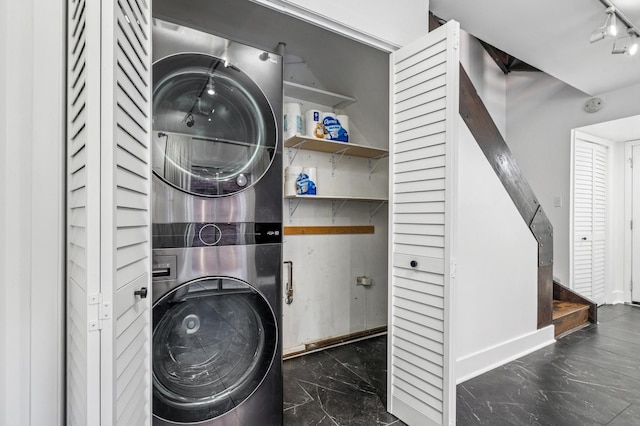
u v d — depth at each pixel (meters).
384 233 3.28
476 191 2.30
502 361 2.46
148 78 1.08
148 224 1.08
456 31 1.55
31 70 0.92
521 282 2.64
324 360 2.56
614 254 4.35
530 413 1.84
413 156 1.73
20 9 0.92
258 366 1.51
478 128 2.33
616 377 2.25
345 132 2.70
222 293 1.42
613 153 4.31
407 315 1.75
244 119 1.50
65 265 0.95
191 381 1.36
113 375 0.73
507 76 4.46
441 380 1.56
